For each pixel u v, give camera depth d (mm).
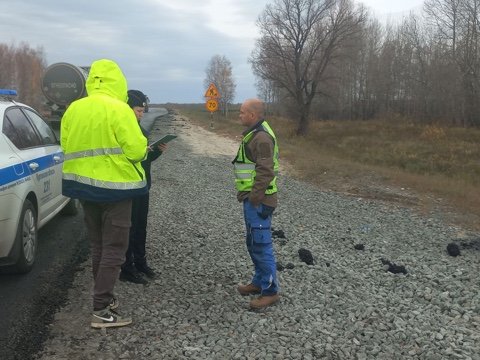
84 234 7363
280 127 45875
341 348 3939
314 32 38125
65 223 7992
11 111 6027
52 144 7117
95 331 4098
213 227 8094
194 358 3691
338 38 38344
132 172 4117
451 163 25469
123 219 4160
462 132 38812
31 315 4449
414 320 4617
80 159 4043
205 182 13453
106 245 4164
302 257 6477
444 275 6281
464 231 9531
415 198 12891
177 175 14320
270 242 4715
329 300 4996
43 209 6230
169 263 5969
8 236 5074
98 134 4020
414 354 3916
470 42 46312
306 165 18484
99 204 4133
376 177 15797
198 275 5598
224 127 39656
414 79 54062
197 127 40219
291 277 5715
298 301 4934
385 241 8180
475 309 5016
